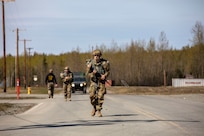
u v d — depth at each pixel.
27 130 22.39
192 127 22.55
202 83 154.88
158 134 19.86
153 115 30.05
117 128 22.38
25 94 92.25
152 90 101.19
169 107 39.12
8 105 47.62
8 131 22.20
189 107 39.12
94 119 27.70
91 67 29.20
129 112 33.12
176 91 92.81
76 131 21.42
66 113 33.47
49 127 23.53
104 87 29.45
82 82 96.00
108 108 37.94
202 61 185.62
